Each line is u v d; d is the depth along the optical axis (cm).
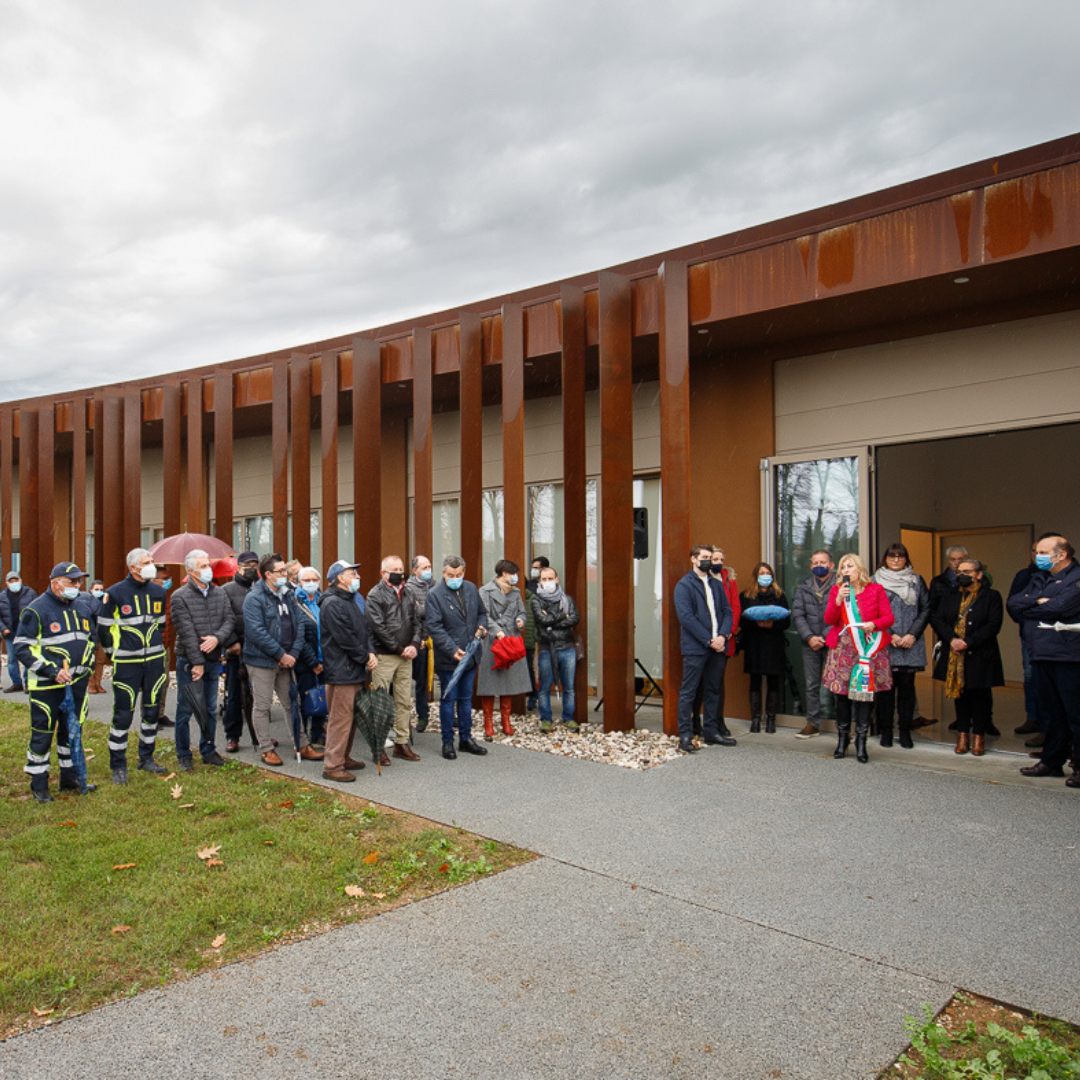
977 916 400
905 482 1295
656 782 643
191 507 1305
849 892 429
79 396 1427
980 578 736
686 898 421
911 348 826
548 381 1111
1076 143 703
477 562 987
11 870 465
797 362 904
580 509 898
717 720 784
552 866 466
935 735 838
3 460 1532
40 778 597
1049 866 464
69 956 360
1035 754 707
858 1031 304
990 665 725
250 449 1530
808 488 896
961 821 543
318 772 680
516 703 943
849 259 745
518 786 633
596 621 1076
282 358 1200
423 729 864
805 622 811
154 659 675
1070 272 693
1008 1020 314
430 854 483
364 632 657
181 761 692
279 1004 321
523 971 347
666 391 830
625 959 357
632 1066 282
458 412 1230
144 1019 312
